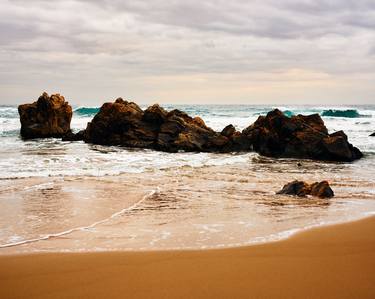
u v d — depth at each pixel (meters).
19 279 7.91
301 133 31.23
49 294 7.28
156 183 18.64
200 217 12.83
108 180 19.02
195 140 32.91
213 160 27.28
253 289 7.51
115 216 12.79
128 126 35.75
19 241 10.26
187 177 20.52
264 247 9.91
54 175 19.77
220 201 15.14
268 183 19.23
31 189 16.47
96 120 37.12
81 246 9.89
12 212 13.01
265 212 13.55
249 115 79.62
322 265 8.75
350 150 30.36
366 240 10.54
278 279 7.97
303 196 16.19
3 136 43.16
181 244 10.11
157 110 36.03
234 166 25.17
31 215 12.70
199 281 7.86
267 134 31.86
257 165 25.86
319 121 32.97
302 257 9.23
